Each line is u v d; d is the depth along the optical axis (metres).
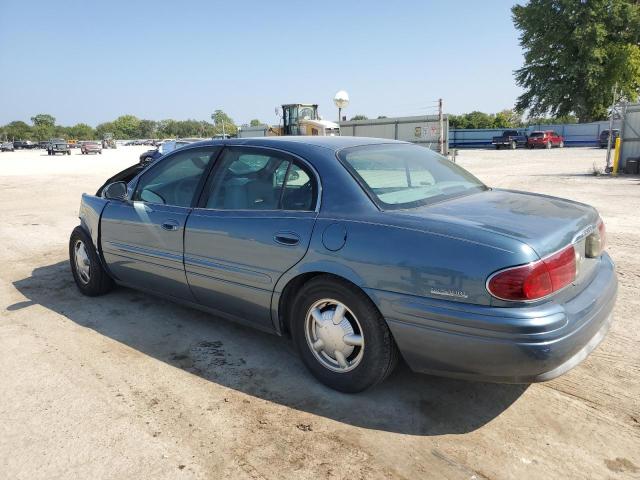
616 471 2.50
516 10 51.09
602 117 49.25
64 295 5.13
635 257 6.17
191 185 3.95
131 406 3.09
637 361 3.57
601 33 44.53
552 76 50.06
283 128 28.30
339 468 2.54
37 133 155.12
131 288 5.02
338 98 26.20
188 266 3.84
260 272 3.38
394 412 3.01
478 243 2.61
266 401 3.14
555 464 2.55
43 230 8.76
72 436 2.80
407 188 3.32
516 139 44.84
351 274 2.93
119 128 169.25
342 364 3.15
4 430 2.86
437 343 2.71
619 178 15.77
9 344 3.97
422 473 2.50
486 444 2.71
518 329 2.48
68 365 3.62
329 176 3.22
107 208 4.58
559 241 2.70
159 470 2.53
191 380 3.41
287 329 3.52
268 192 3.47
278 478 2.48
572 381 3.33
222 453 2.66
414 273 2.72
